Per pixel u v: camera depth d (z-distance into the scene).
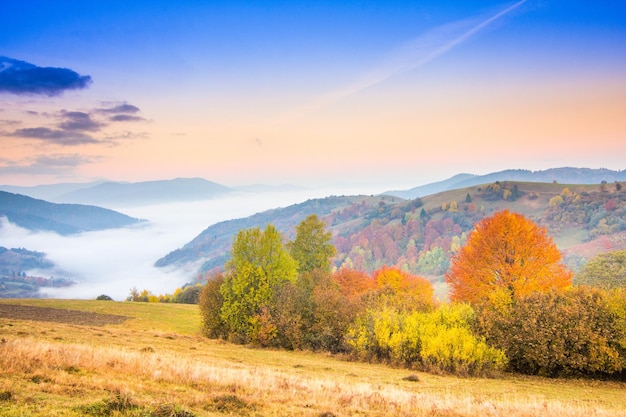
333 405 15.70
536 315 34.75
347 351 40.47
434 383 27.25
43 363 16.25
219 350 35.88
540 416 16.36
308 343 43.44
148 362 19.50
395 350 35.41
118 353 20.72
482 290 43.81
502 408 17.22
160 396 14.27
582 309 34.12
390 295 53.28
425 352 33.66
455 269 49.16
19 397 11.89
